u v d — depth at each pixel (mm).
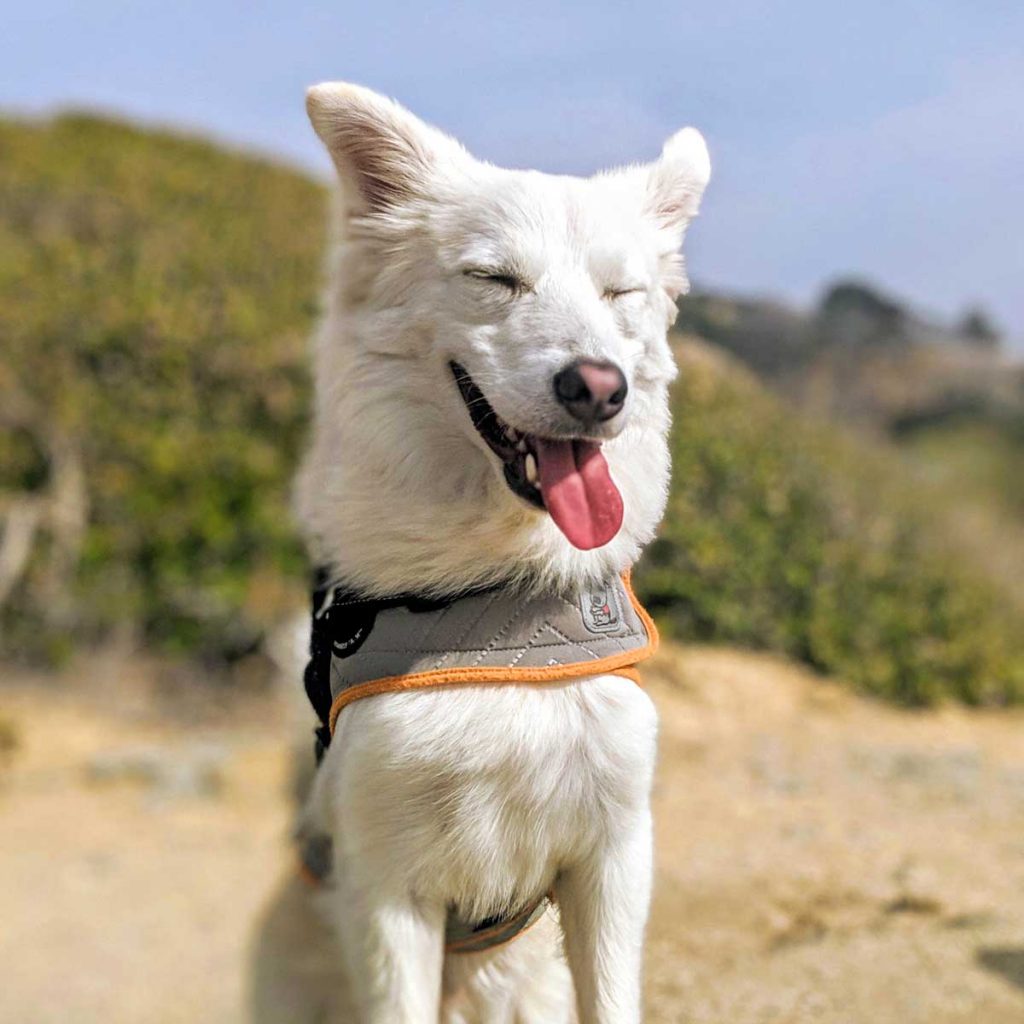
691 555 1707
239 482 1892
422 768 609
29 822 1506
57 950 1169
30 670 1879
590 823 633
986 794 1414
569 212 657
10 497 1898
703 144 745
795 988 879
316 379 717
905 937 966
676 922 1015
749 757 1501
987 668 1834
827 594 1809
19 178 2523
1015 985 876
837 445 2254
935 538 2123
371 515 648
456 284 646
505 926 676
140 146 3193
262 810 1558
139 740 1761
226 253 2340
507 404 615
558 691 617
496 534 629
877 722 1674
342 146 685
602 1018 637
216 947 1172
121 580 1877
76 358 1973
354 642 636
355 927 645
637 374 672
